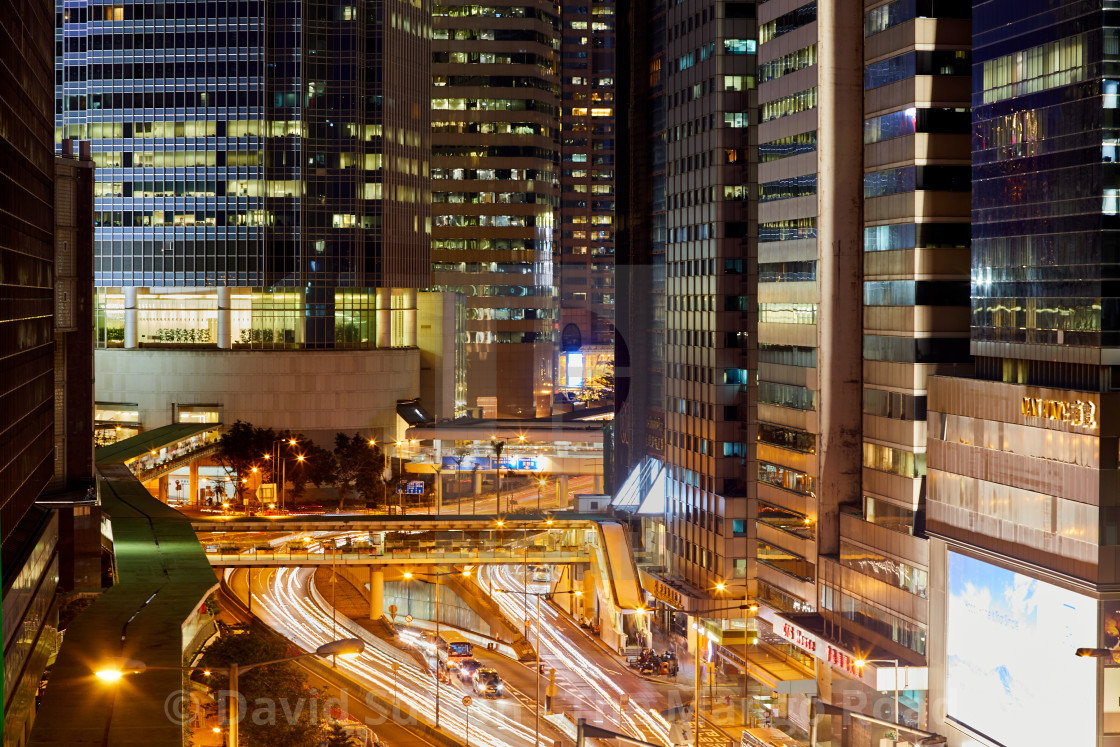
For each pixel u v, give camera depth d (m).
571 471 156.50
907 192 95.44
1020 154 82.06
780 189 117.56
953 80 94.44
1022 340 81.38
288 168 197.12
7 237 74.44
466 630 129.12
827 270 106.44
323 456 181.12
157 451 163.62
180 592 81.88
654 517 144.75
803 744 93.94
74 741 50.25
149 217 198.00
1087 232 74.56
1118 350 73.19
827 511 107.31
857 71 106.69
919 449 94.62
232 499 179.75
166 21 197.25
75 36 199.38
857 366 106.81
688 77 142.25
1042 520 76.94
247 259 196.88
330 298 198.75
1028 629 77.81
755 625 121.81
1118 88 73.69
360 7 198.25
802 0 111.69
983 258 86.62
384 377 198.62
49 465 101.25
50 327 100.38
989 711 81.31
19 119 79.94
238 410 193.12
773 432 119.25
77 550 99.75
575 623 128.88
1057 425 75.50
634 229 162.12
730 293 131.50
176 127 197.62
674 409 142.88
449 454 182.62
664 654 116.12
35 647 79.31
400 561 130.50
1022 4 81.81
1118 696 71.19
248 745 80.38
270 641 90.81
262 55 196.38
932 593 89.06
